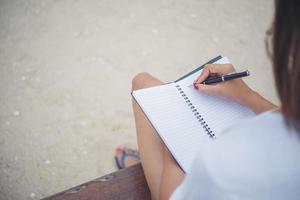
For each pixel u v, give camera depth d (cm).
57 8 223
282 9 49
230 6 240
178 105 108
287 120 53
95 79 199
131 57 209
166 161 105
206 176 60
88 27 217
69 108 189
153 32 220
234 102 113
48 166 174
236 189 57
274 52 52
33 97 191
